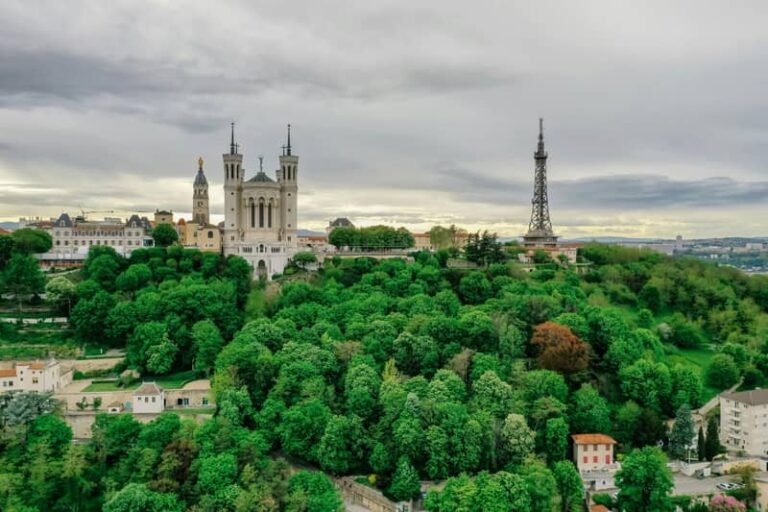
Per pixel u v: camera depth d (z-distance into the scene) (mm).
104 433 198250
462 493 176625
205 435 195000
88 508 184125
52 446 192125
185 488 180875
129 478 185625
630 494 191250
